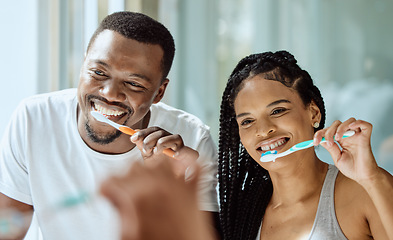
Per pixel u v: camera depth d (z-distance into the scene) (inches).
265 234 43.6
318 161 43.9
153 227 13.5
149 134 44.3
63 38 86.0
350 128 36.7
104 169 51.8
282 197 43.1
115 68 46.9
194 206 13.9
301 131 42.8
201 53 97.2
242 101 43.6
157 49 49.3
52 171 53.1
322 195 41.2
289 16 91.7
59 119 54.1
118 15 49.6
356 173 37.1
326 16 89.4
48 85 85.3
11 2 81.9
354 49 88.1
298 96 43.6
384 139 87.1
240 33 95.3
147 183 13.7
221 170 48.2
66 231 49.4
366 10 87.0
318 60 90.2
